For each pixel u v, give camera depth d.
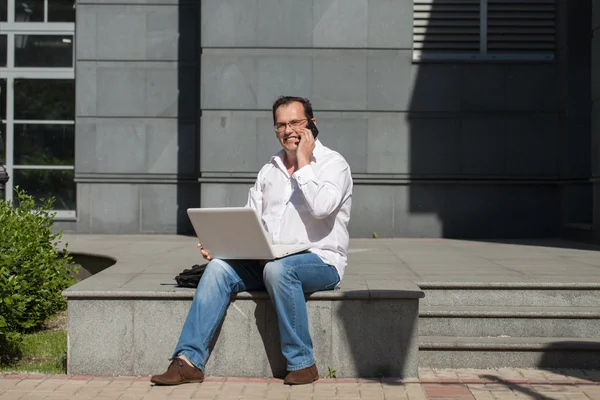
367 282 6.58
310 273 5.71
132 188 14.45
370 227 13.57
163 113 14.43
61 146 14.80
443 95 13.57
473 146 13.61
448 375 5.96
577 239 12.88
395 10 13.48
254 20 13.36
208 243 5.75
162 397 5.29
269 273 5.59
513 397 5.31
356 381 5.73
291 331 5.62
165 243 12.34
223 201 13.45
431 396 5.33
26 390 5.46
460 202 13.64
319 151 6.04
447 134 13.60
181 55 14.43
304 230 5.91
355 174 13.52
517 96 13.63
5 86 14.86
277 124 5.93
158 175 14.41
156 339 5.87
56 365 6.21
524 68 13.63
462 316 6.45
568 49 13.35
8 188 14.77
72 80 14.84
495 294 6.77
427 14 13.62
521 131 13.65
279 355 5.86
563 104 13.52
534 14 13.71
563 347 6.14
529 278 7.11
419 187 13.62
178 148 14.41
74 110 14.82
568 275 7.38
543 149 13.66
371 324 5.84
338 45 13.43
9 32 14.88
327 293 5.83
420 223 13.61
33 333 7.37
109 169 14.41
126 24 14.43
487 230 13.64
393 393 5.41
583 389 5.51
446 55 13.68
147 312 5.87
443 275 7.44
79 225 14.45
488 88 13.62
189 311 5.72
